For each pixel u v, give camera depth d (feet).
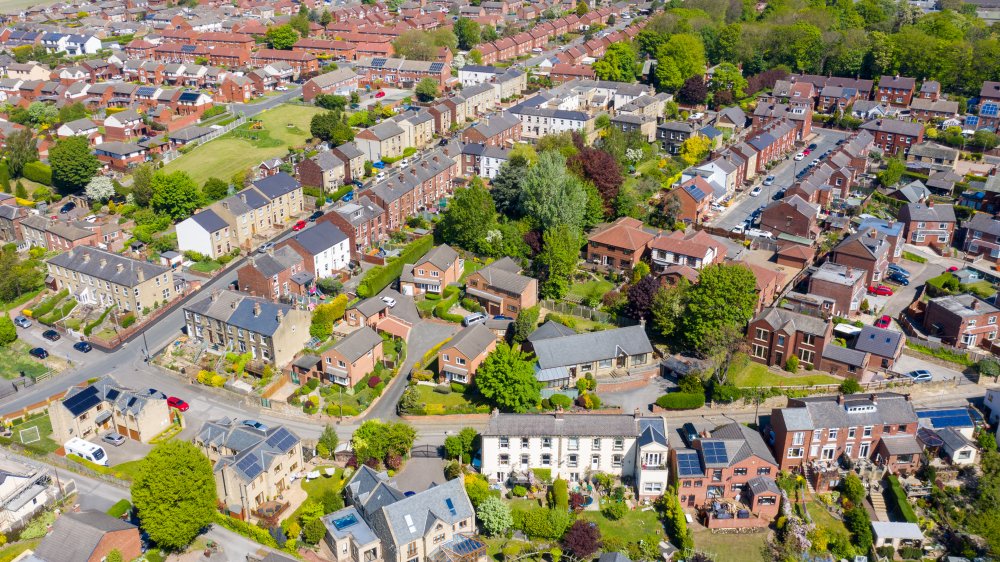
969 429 400.06
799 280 539.70
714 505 365.40
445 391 437.58
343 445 391.86
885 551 346.33
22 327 501.15
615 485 378.12
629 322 499.10
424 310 515.50
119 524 322.75
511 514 349.41
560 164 603.26
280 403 422.82
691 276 513.04
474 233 577.84
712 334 449.48
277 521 348.38
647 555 341.82
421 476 378.94
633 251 552.41
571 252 531.91
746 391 428.97
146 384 443.73
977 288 536.42
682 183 634.84
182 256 572.10
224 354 463.83
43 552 312.91
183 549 334.03
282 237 601.21
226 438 367.66
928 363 463.42
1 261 537.65
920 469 384.68
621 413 422.00
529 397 405.80
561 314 516.73
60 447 391.86
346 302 498.28
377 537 332.80
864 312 513.45
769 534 358.23
